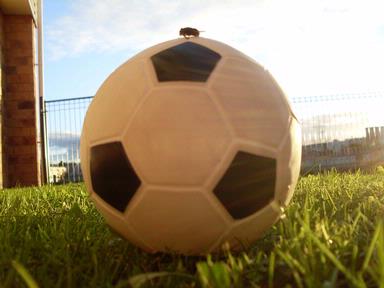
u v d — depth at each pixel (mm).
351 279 219
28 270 296
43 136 2113
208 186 272
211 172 271
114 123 292
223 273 234
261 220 305
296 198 596
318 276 242
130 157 281
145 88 286
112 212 309
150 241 303
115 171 291
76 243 369
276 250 296
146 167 275
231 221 288
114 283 286
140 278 240
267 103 296
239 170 277
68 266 280
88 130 319
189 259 318
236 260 304
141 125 277
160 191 274
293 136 315
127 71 309
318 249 275
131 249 352
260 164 285
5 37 1773
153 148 272
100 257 323
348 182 788
